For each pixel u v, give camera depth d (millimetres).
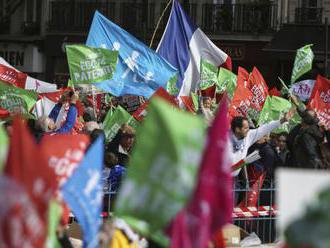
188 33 26156
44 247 7207
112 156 16719
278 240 18297
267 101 22359
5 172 7383
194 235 7734
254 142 18812
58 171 9000
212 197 7777
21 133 7375
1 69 25203
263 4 58125
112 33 23516
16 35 61500
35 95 22141
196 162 7668
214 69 26297
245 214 18734
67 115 20297
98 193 8867
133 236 10961
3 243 6879
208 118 21453
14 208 6898
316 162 17422
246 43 58625
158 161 7590
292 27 54688
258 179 18906
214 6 59062
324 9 56562
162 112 7473
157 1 60156
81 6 60875
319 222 6133
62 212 9305
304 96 30781
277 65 57938
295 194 6883
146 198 7723
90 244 8797
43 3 61156
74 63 22344
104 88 22750
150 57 23531
